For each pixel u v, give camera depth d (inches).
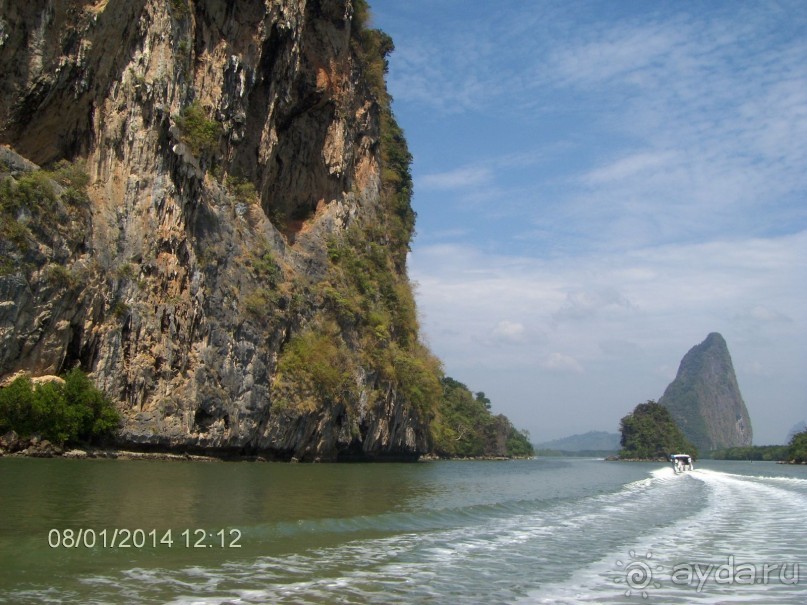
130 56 1589.6
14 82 1407.5
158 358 1518.2
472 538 658.8
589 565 541.6
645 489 1523.1
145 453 1473.9
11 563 449.1
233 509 725.3
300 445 1975.9
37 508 638.5
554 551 604.7
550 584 466.9
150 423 1469.0
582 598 430.3
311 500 871.7
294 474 1363.2
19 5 1401.3
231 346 1736.0
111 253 1462.8
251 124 2075.5
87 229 1421.0
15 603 366.0
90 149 1517.0
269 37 2023.9
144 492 805.2
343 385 2160.4
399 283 2965.1
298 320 2075.5
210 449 1640.0
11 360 1269.7
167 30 1654.8
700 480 1991.9
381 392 2440.9
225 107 1870.1
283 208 2375.7
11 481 840.3
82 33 1477.6
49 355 1322.6
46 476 919.0
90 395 1328.7
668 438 6520.7
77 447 1334.9
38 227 1317.7
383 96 3122.5
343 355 2206.0
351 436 2209.6
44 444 1262.3
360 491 1069.1
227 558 499.8
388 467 2103.8
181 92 1679.4
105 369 1408.7
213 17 1862.7
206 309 1681.8
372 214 2827.3
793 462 5260.8
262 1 1977.1
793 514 978.1
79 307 1374.3
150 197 1561.3
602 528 783.1
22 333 1277.1
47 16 1429.6
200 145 1702.8
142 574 438.9
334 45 2504.9
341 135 2527.1
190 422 1563.7
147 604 374.0
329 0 2453.2
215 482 1010.1
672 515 950.4
